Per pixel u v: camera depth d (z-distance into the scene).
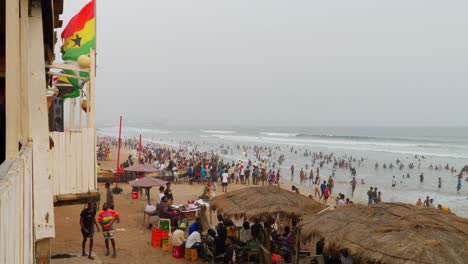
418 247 6.33
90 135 9.09
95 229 14.70
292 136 142.38
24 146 3.87
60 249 11.91
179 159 44.19
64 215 16.16
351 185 32.59
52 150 8.62
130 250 12.62
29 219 3.64
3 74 6.59
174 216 14.36
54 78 11.67
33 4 5.67
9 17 3.21
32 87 5.80
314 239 8.34
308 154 64.00
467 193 31.52
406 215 7.54
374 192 25.06
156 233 13.25
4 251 1.89
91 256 10.99
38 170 5.93
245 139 117.19
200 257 12.14
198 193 25.67
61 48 9.15
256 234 12.54
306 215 9.67
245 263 11.68
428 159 56.91
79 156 8.95
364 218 8.03
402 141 108.56
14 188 2.31
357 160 54.50
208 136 139.62
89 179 9.04
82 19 9.07
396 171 44.38
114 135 140.75
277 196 11.34
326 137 133.88
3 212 1.85
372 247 6.82
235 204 11.48
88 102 9.27
